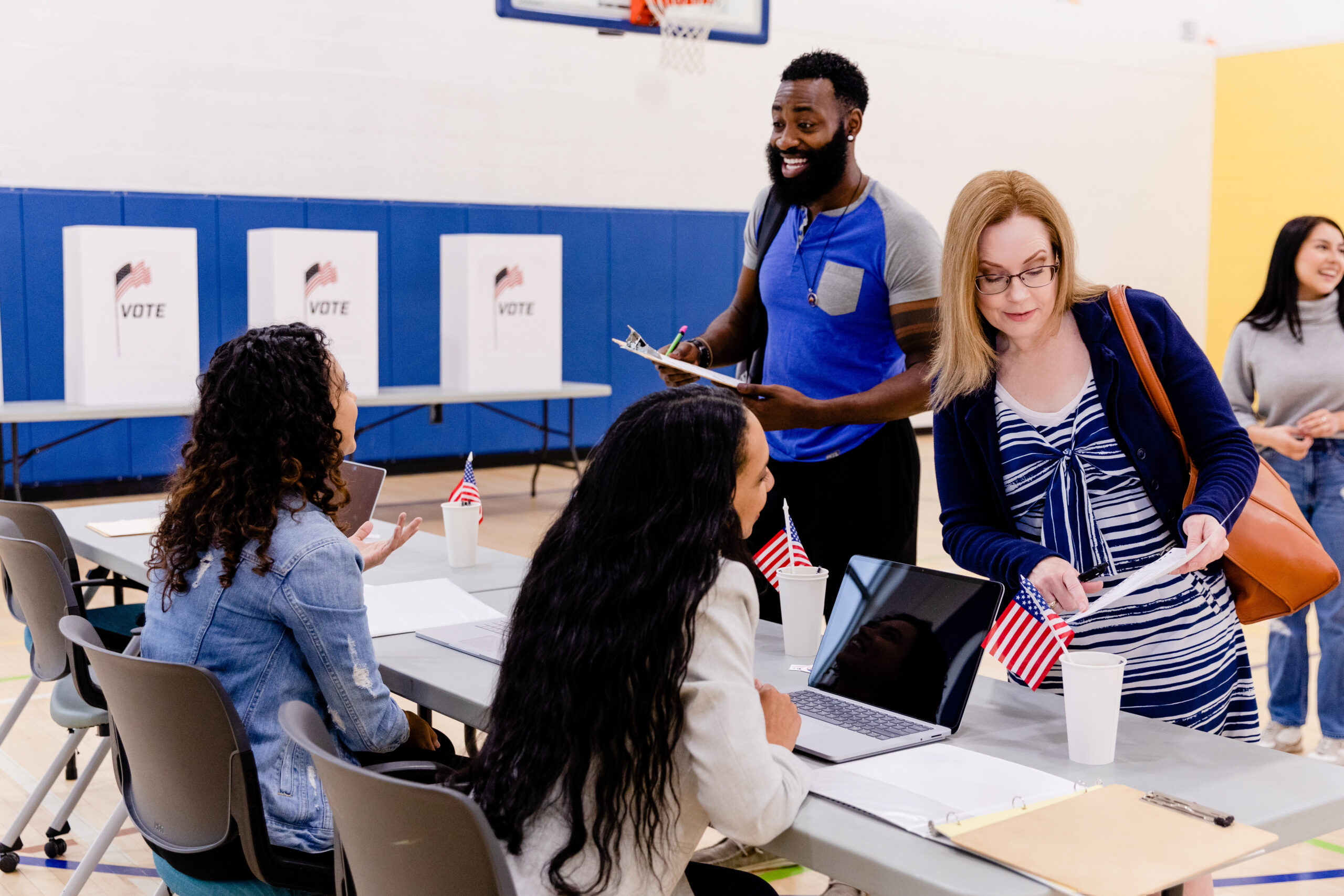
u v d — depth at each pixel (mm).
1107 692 1466
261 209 7145
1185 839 1220
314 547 1663
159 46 6855
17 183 6566
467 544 2604
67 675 2408
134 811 1782
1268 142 10500
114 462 6863
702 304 8742
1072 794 1352
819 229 2729
